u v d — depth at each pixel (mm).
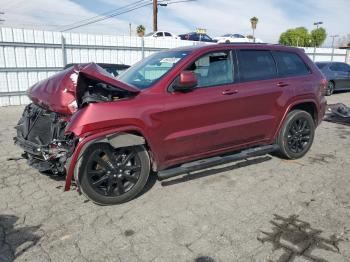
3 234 3092
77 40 12617
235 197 3875
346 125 7949
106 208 3617
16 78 11594
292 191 4039
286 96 4773
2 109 10766
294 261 2709
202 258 2760
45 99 3814
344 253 2809
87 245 2939
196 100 3947
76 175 3416
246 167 4820
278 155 5324
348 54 24672
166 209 3594
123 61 14000
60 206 3650
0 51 11102
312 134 5246
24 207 3621
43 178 4414
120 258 2766
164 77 3879
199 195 3924
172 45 15336
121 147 3516
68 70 4066
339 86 15289
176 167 4012
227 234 3105
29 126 4074
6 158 5242
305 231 3150
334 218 3389
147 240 3020
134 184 3742
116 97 3686
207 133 4102
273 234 3102
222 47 4363
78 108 3564
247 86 4410
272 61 4824
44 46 11914
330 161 5152
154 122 3676
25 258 2746
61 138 3607
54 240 3008
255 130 4586
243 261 2719
